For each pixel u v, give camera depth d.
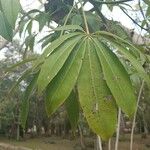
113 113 0.19
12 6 0.24
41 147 3.34
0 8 0.25
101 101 0.19
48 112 0.19
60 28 0.23
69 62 0.20
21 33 0.41
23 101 0.23
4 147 3.42
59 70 0.19
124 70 0.20
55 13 0.39
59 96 0.19
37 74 0.22
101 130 0.18
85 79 0.19
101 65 0.20
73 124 0.25
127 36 0.41
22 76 0.22
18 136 3.76
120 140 2.58
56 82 0.19
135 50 0.22
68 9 0.37
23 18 0.40
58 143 3.49
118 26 0.41
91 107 0.19
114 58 0.20
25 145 3.47
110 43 0.21
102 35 0.22
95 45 0.21
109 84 0.19
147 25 0.45
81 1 0.31
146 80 0.21
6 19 0.25
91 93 0.19
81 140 3.06
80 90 0.19
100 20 0.39
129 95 0.19
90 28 0.36
